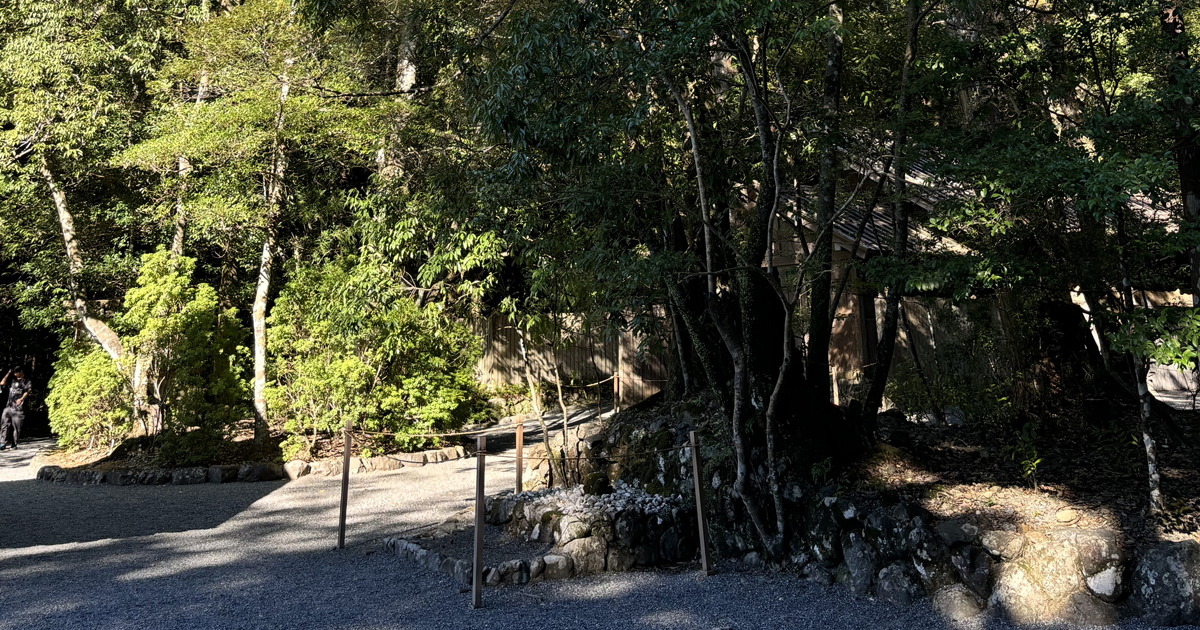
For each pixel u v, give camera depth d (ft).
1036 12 21.39
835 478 20.17
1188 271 22.07
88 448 45.57
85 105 43.68
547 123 17.75
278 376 42.96
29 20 43.80
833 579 18.49
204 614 17.15
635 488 23.32
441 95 37.04
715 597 17.71
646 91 18.38
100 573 20.95
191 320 41.16
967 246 22.18
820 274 19.44
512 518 22.82
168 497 33.78
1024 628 15.26
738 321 23.68
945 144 17.65
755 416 21.39
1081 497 18.65
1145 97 16.38
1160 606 15.15
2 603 18.15
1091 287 19.53
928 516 17.69
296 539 25.17
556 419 55.26
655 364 59.67
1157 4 18.11
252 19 38.11
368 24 31.99
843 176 26.30
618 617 16.49
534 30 17.11
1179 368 14.53
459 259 28.40
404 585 19.19
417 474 38.86
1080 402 25.12
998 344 26.32
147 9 49.19
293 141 41.55
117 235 54.29
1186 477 20.03
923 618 16.03
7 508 31.42
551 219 22.99
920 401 26.89
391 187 31.63
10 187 44.60
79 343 49.83
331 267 40.78
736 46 18.78
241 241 49.75
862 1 24.61
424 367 43.88
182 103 49.14
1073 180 14.35
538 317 29.35
